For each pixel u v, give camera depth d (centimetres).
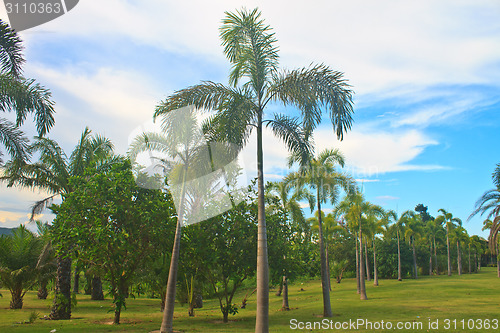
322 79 1213
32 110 1255
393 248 6066
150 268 2100
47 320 1747
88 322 1683
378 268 5994
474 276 5941
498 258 5831
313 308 2297
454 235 6569
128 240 1666
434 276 6347
